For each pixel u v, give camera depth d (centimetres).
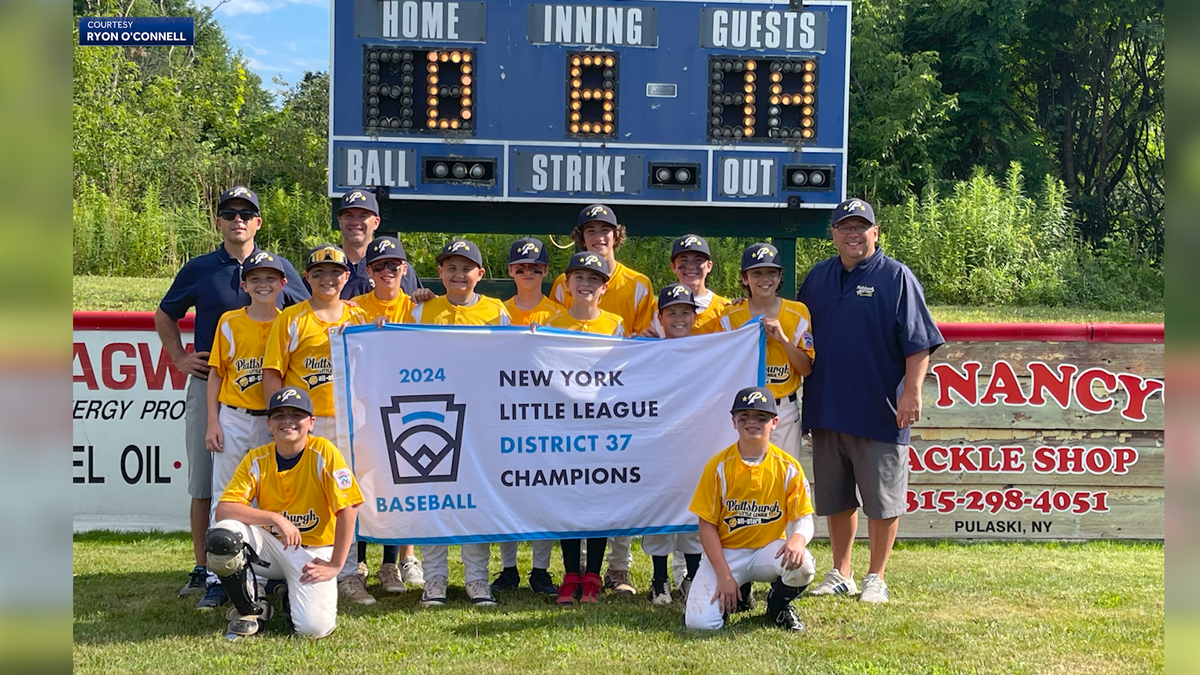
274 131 2161
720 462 427
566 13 725
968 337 614
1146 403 612
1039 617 443
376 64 718
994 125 2447
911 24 2430
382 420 457
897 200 2169
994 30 2323
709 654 388
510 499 464
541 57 725
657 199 735
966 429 616
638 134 732
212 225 1747
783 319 486
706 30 730
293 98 2389
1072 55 2541
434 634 413
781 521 426
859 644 402
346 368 454
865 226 467
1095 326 611
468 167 728
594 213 516
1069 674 368
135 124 1903
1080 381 613
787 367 492
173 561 552
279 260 479
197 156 1991
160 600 472
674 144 733
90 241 1589
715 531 428
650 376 476
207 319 487
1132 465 614
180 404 619
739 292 1448
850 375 468
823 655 388
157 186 1856
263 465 423
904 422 463
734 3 729
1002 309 1584
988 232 1734
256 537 412
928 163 2205
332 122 720
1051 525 616
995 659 385
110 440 617
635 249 1542
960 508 617
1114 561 562
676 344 479
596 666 374
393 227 749
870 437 467
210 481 493
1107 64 2502
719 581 420
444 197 727
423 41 721
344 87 719
